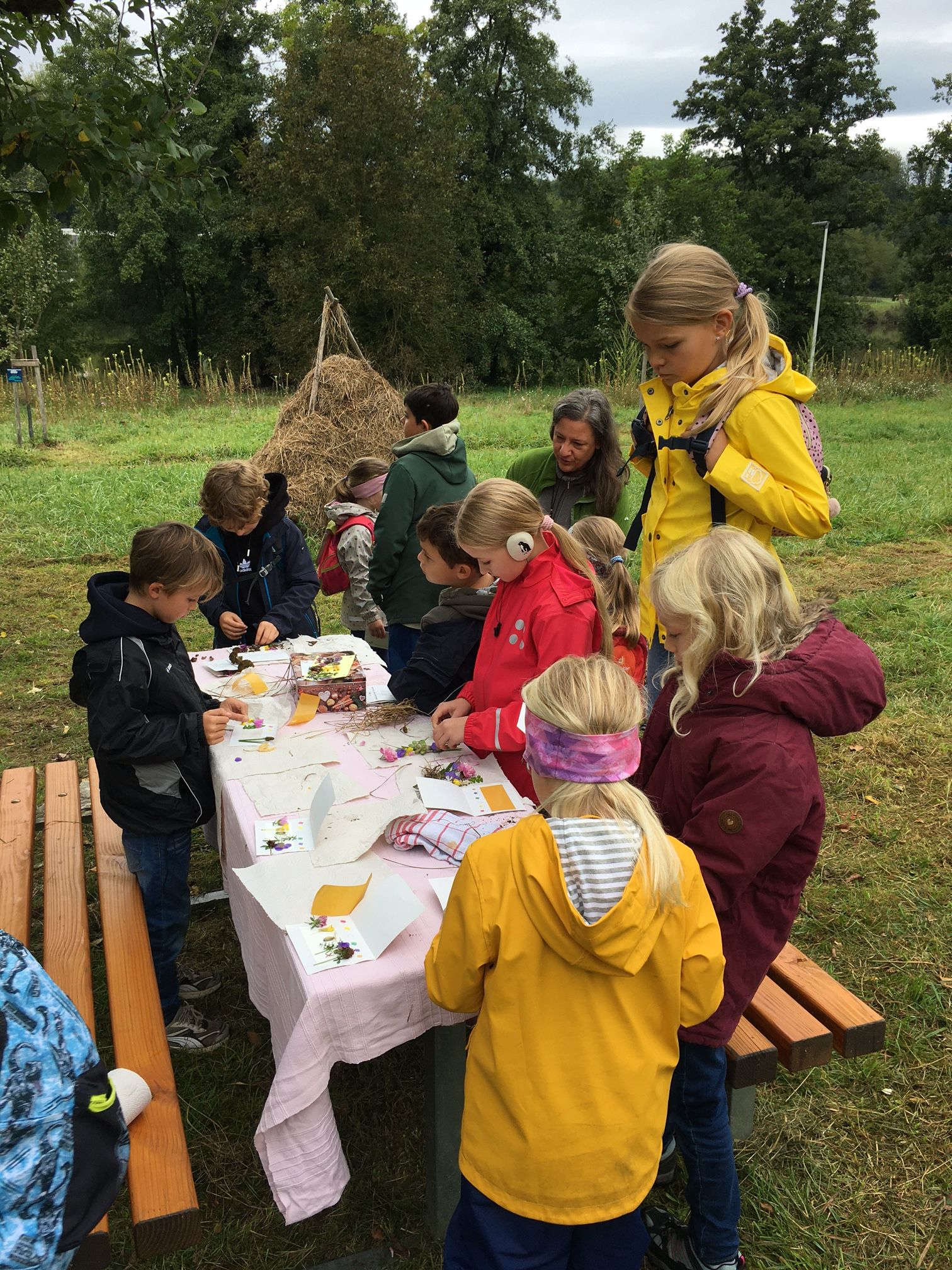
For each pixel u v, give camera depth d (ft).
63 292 108.99
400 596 14.08
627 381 69.62
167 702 8.69
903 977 10.66
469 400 80.02
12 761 15.90
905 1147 8.58
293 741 9.40
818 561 27.27
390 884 6.84
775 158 134.00
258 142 93.04
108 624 8.46
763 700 5.97
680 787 6.37
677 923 5.31
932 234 126.82
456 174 101.09
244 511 12.40
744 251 116.37
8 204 15.74
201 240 104.27
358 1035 6.10
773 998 8.04
